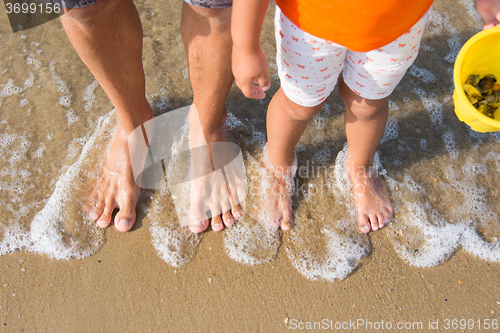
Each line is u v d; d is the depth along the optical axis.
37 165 1.86
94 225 1.73
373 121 1.41
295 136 1.53
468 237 1.71
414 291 1.59
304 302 1.57
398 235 1.72
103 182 1.76
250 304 1.57
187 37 1.36
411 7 0.93
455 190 1.82
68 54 2.18
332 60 1.11
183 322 1.53
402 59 1.08
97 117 1.99
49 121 1.98
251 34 0.96
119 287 1.60
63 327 1.52
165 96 2.06
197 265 1.65
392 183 1.82
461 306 1.56
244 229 1.73
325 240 1.71
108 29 1.22
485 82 1.27
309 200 1.79
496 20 1.12
